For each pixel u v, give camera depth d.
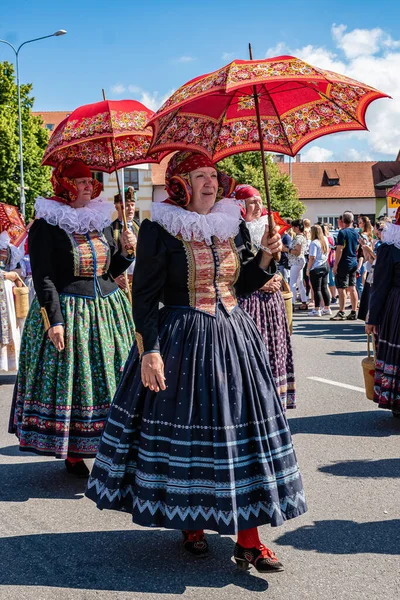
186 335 3.09
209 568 3.18
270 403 3.09
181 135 3.36
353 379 7.31
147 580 3.08
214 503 2.97
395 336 5.38
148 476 3.04
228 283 3.25
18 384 4.44
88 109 4.73
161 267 3.12
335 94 3.22
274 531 3.57
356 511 3.80
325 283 13.36
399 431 5.32
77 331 4.23
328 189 64.88
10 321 7.40
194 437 3.00
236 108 3.51
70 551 3.39
